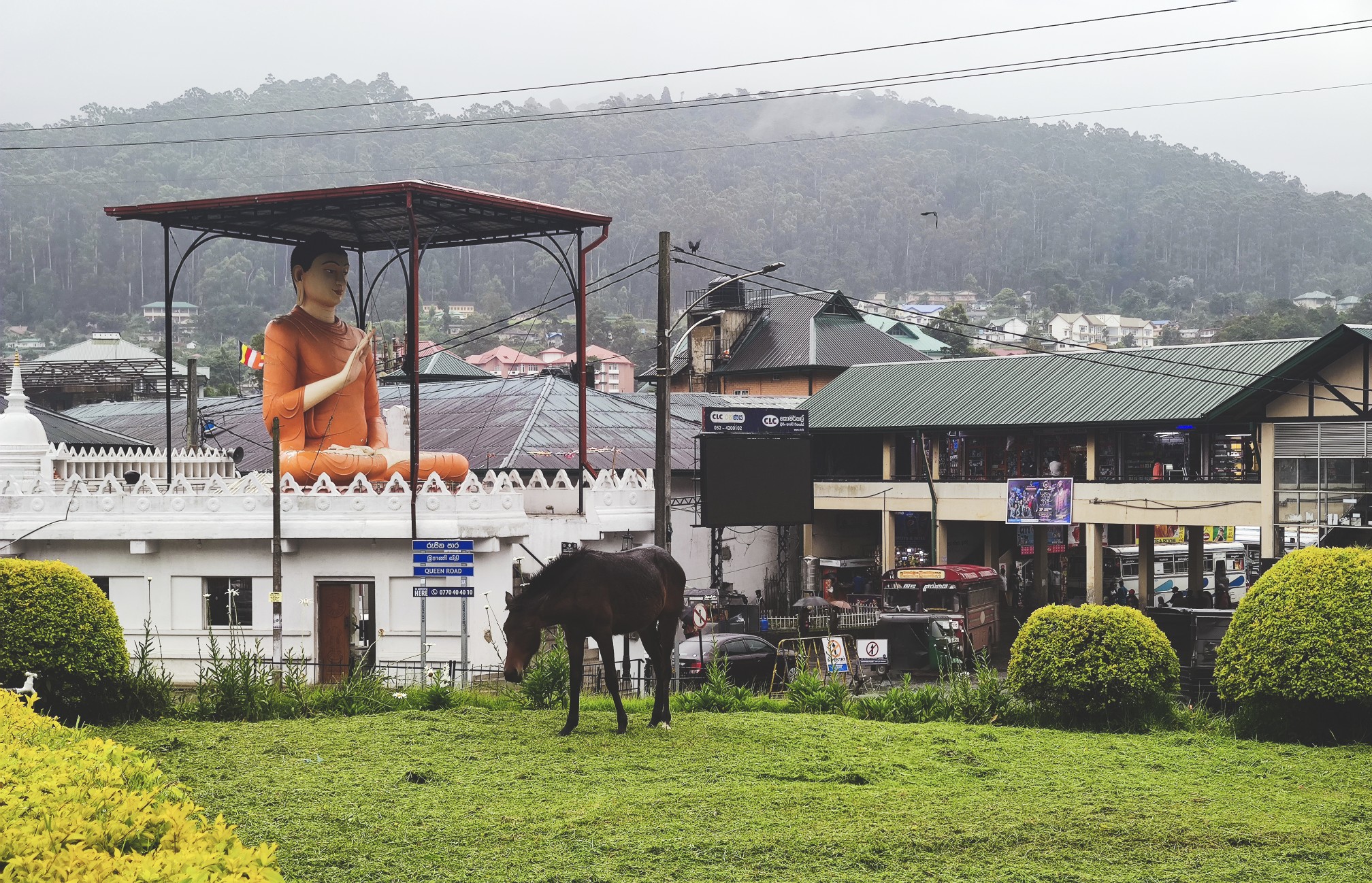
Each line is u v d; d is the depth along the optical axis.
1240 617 18.42
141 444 58.22
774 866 11.10
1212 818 12.84
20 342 191.75
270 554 34.91
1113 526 68.50
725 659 24.06
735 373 93.56
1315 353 46.81
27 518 35.59
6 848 6.32
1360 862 11.48
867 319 139.38
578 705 17.69
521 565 36.09
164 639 35.19
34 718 11.35
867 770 14.93
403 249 39.75
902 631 45.06
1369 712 17.44
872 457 63.12
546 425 58.94
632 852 11.44
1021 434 57.38
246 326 197.38
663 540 28.61
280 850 11.53
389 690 21.72
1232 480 50.81
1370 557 17.88
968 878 10.89
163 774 9.45
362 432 38.31
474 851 11.47
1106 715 18.88
